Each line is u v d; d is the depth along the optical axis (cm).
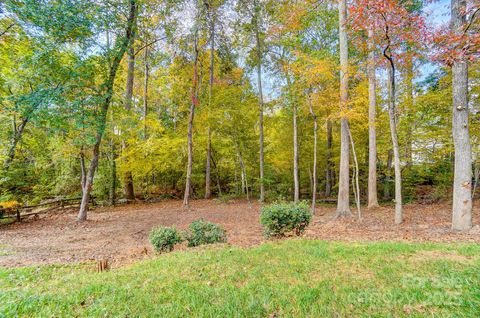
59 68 816
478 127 918
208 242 594
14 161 1060
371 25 591
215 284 328
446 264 353
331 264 385
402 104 1116
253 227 865
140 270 403
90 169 1017
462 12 500
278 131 1582
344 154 955
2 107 865
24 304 280
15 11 707
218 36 1454
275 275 351
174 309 265
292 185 1758
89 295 305
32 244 680
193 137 1564
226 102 1486
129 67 1390
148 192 1805
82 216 989
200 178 1923
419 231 651
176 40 1336
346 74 864
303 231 629
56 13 749
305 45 1145
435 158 1216
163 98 1850
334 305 263
